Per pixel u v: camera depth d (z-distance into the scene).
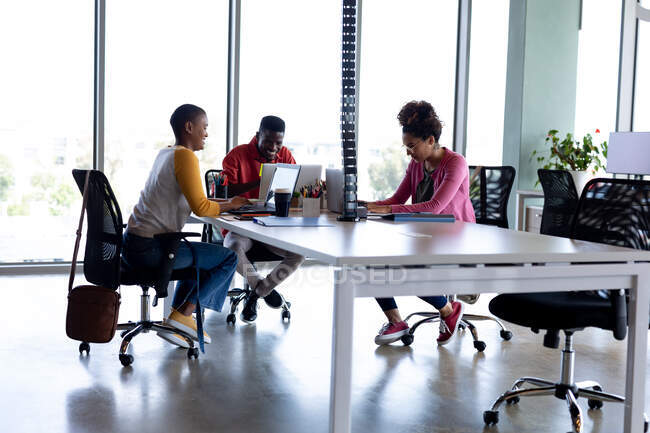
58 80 5.56
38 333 3.74
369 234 2.53
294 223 2.86
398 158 6.56
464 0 6.62
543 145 6.46
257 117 6.07
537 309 2.44
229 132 6.02
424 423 2.58
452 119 6.79
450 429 2.52
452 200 3.54
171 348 3.53
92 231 3.18
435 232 2.65
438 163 3.57
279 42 6.06
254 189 4.26
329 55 6.17
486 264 2.15
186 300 3.36
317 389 2.95
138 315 4.25
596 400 2.70
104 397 2.77
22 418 2.53
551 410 2.74
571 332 2.57
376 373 3.18
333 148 6.26
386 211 3.32
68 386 2.89
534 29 6.33
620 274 2.22
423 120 3.48
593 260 2.15
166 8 5.77
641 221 2.63
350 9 3.11
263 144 4.27
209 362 3.29
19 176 5.55
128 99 5.72
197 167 3.13
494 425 2.56
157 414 2.60
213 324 4.08
